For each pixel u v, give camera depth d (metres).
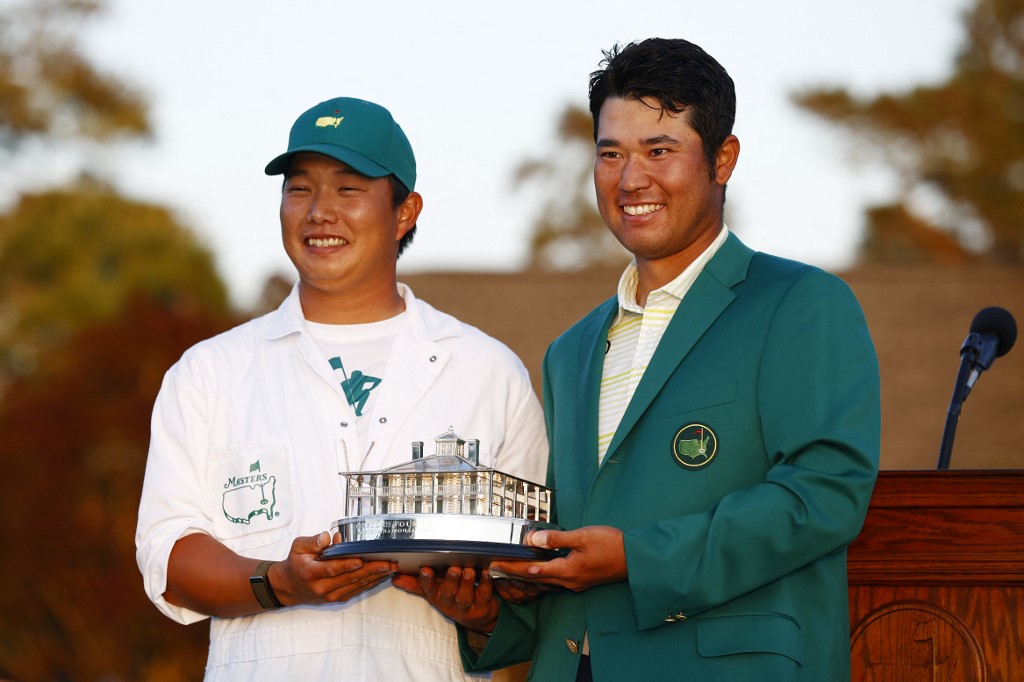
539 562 9.12
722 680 9.01
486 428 11.02
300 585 9.61
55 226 101.62
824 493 8.98
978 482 9.44
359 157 11.01
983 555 9.41
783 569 8.99
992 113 104.56
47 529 66.44
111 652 64.56
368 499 9.47
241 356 11.20
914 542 9.55
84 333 71.88
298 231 11.10
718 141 10.01
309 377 10.96
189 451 10.84
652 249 9.98
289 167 11.22
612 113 10.00
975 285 61.47
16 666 64.31
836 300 9.54
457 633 10.58
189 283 100.00
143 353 71.25
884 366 55.66
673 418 9.53
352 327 11.24
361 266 11.09
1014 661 9.31
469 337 11.37
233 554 10.24
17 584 65.50
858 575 9.65
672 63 9.89
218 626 10.62
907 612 9.56
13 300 98.06
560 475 10.22
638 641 9.35
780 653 8.96
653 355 9.80
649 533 9.09
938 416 52.09
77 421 68.69
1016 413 52.47
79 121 112.75
